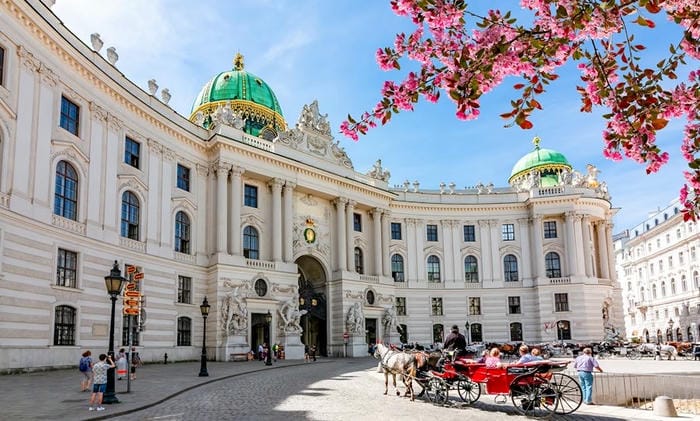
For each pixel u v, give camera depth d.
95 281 35.28
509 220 71.69
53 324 31.16
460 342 21.75
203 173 49.47
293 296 51.97
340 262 58.62
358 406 19.00
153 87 45.19
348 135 8.66
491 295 69.56
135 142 42.28
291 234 53.91
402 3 7.42
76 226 34.28
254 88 65.88
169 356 41.91
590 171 75.75
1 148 28.62
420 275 69.56
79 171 35.03
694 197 8.84
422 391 21.53
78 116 35.91
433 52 7.98
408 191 71.75
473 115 7.91
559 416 17.11
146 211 42.03
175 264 44.00
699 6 7.35
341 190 60.41
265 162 52.75
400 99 8.27
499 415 17.17
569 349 55.44
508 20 7.61
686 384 22.06
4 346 27.50
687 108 8.06
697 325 84.81
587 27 7.41
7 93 29.08
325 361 46.94
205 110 63.75
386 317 61.94
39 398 19.73
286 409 18.27
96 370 18.42
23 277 29.08
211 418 16.44
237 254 48.62
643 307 103.50
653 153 8.03
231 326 45.44
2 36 29.09
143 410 18.03
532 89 7.97
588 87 8.31
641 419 16.69
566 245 68.56
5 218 28.05
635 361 43.34
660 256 98.19
